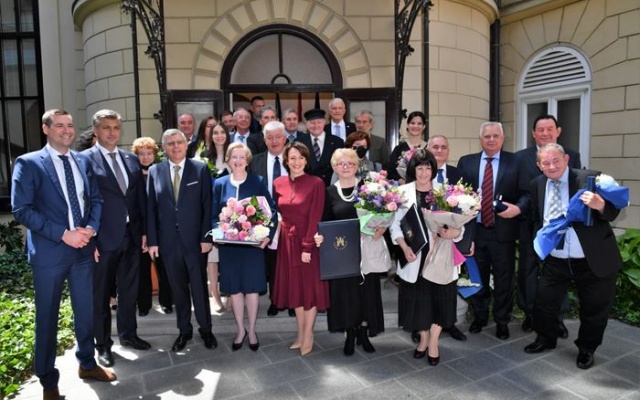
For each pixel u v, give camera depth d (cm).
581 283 317
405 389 294
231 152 349
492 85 740
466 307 414
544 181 334
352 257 324
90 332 307
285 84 603
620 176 619
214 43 589
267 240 336
